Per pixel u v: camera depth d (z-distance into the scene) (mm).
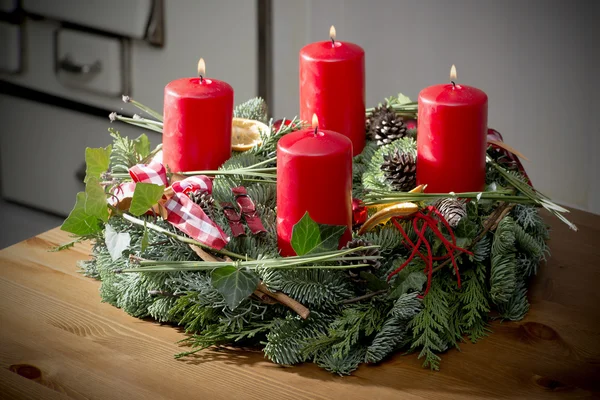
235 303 992
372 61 1830
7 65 2117
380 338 1015
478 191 1127
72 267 1155
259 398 972
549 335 1052
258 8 1874
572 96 1647
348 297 1044
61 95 2078
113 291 1088
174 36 1917
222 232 1036
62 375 996
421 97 1113
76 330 1055
